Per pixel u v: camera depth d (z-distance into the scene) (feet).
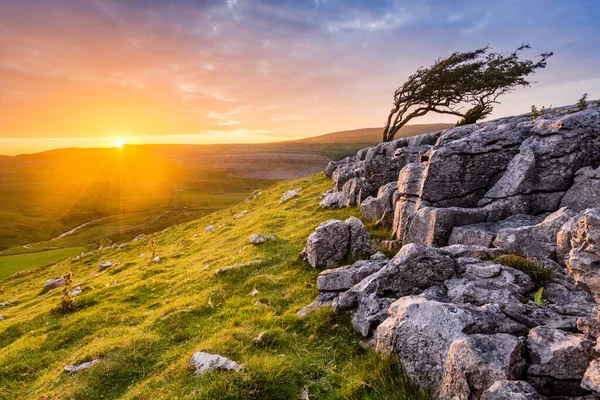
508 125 55.06
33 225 540.52
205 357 28.94
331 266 50.67
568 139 45.16
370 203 69.82
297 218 92.07
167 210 638.94
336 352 28.91
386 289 33.12
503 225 43.21
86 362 35.19
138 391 28.09
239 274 56.13
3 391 35.04
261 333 32.58
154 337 38.55
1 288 133.49
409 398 21.31
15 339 49.80
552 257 34.01
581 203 41.88
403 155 81.15
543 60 152.15
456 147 51.37
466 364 19.04
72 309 56.95
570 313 24.41
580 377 17.79
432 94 173.58
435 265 32.68
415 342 23.56
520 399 15.57
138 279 72.23
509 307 25.39
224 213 168.45
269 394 24.17
